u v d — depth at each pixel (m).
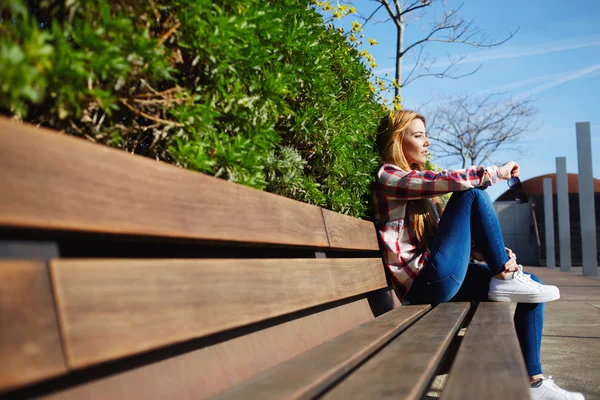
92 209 0.96
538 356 2.76
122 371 1.07
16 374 0.74
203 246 1.86
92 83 1.28
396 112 3.51
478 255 3.47
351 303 2.79
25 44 0.88
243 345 1.57
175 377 1.22
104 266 0.95
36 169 0.86
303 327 2.03
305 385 1.16
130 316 0.99
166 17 1.55
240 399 1.05
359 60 3.46
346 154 2.89
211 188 1.38
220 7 1.67
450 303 3.02
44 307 0.81
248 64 1.74
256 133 1.88
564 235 17.97
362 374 1.31
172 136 1.60
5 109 1.31
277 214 1.77
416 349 1.65
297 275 1.85
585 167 14.48
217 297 1.31
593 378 3.20
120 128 1.47
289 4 2.30
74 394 0.93
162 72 1.33
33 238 0.94
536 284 2.86
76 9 1.16
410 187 3.09
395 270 3.14
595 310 6.63
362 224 2.88
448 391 1.11
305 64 2.36
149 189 1.13
